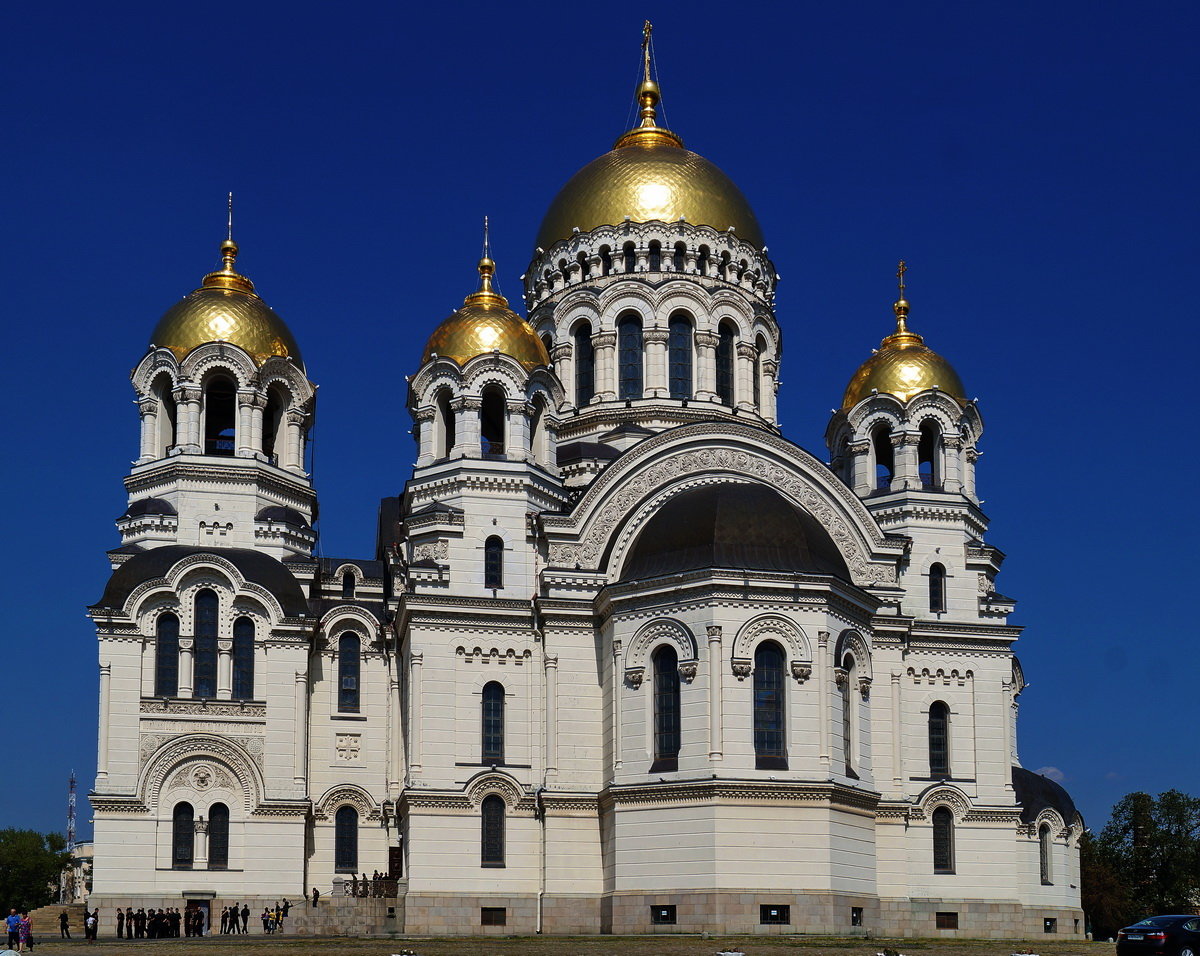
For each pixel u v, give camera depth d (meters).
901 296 107.94
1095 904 142.12
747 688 81.25
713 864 78.88
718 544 84.12
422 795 85.69
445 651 88.19
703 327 102.31
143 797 91.38
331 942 73.81
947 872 93.81
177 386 100.94
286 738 93.94
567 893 85.25
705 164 108.75
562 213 107.25
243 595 94.69
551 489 93.62
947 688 96.88
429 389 93.56
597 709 88.19
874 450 103.06
